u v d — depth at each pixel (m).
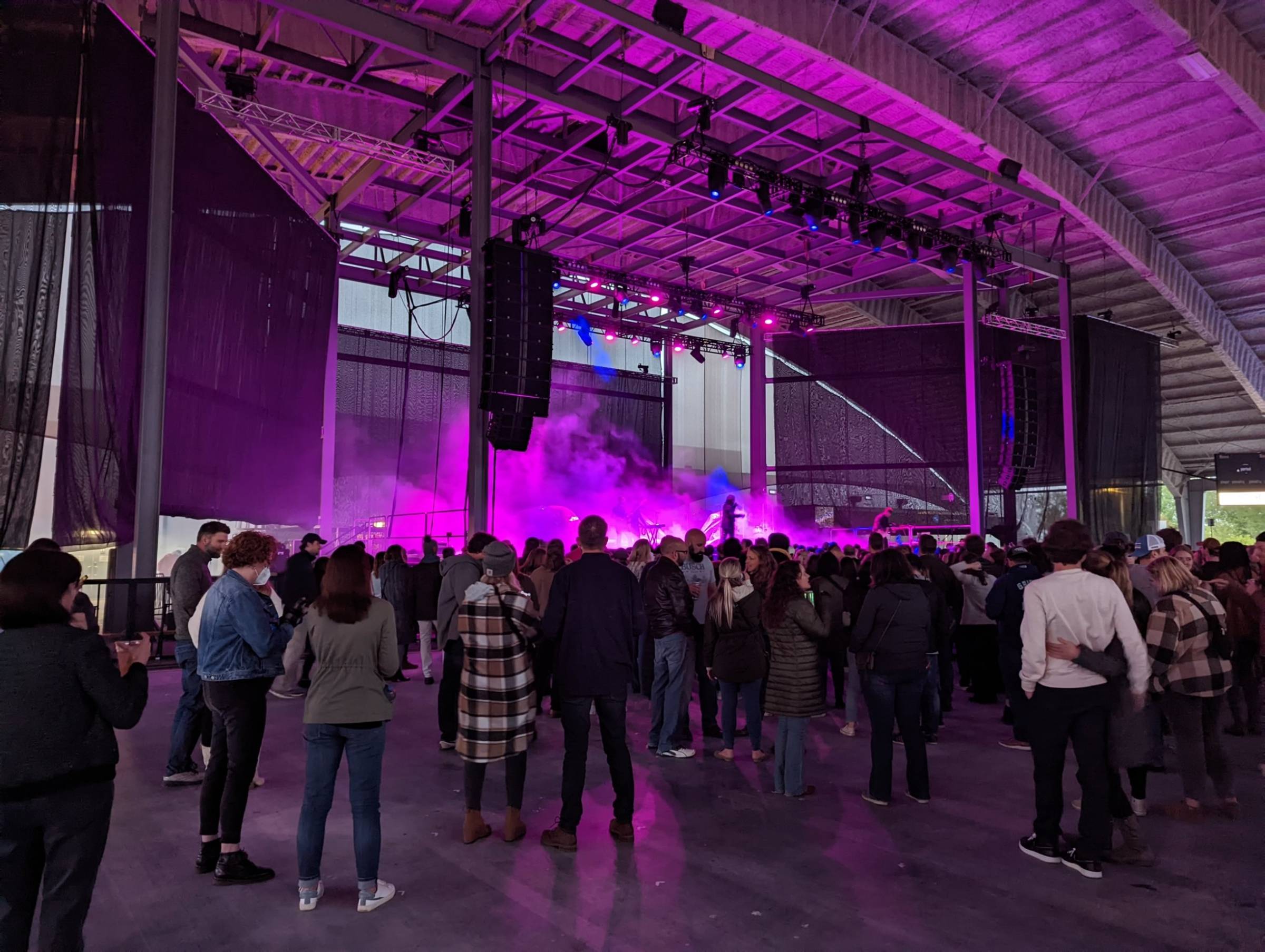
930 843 4.22
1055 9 12.94
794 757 5.03
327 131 13.30
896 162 17.34
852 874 3.82
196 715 5.27
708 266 22.61
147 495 9.30
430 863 3.96
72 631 2.50
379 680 3.50
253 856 4.07
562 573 4.30
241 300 12.64
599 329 26.28
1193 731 4.67
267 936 3.21
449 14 12.36
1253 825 4.54
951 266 19.33
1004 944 3.12
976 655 8.30
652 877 3.79
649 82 13.52
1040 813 3.99
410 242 21.20
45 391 8.40
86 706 2.48
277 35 12.50
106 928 3.29
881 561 5.00
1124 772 5.67
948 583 7.94
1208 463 32.97
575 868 3.89
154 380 9.28
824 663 6.62
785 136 15.59
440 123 14.76
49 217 8.52
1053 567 3.94
